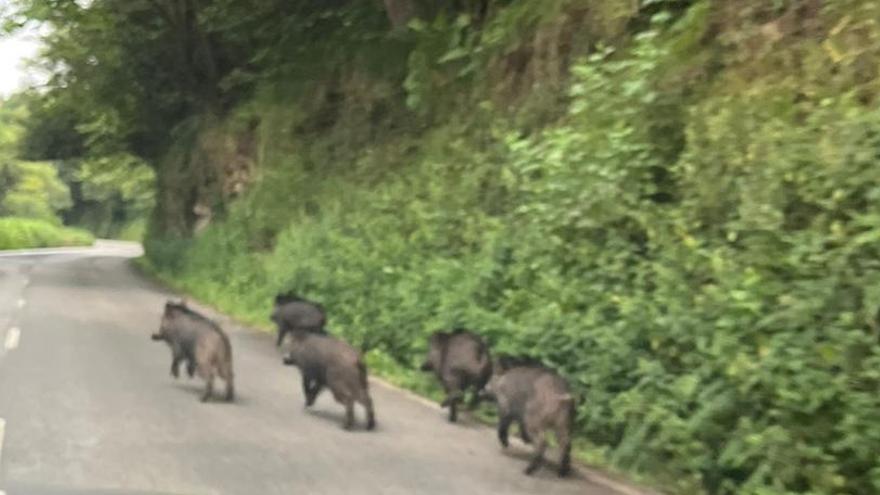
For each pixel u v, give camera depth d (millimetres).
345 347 10594
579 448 9797
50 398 11188
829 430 7344
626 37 13875
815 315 7641
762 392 7816
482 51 17906
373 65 23422
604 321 10453
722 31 11547
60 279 32875
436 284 14188
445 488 8273
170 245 35812
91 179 56844
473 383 11039
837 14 9930
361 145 23234
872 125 8141
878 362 7051
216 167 33406
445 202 16469
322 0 27531
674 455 8688
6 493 7477
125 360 14234
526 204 13227
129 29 34250
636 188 11016
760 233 8797
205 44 33062
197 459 8766
